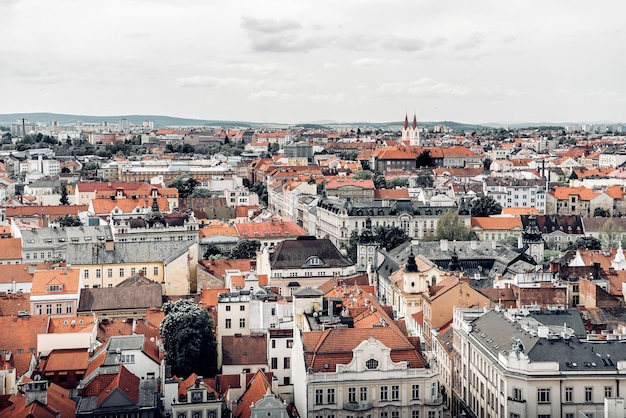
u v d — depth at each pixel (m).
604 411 149.38
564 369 159.38
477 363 180.50
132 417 157.50
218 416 163.38
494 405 168.38
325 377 164.12
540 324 173.00
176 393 168.88
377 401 166.00
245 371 194.50
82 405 158.38
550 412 159.00
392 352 168.62
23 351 193.12
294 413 169.12
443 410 186.38
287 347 192.62
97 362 180.62
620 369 159.38
